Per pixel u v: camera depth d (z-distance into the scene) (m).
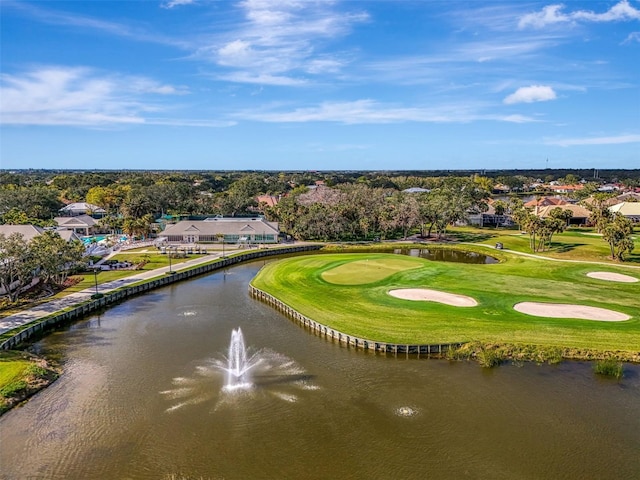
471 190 172.88
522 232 130.50
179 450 29.56
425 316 52.75
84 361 43.12
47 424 32.34
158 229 133.88
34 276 65.75
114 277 74.56
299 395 36.50
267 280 72.50
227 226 114.81
